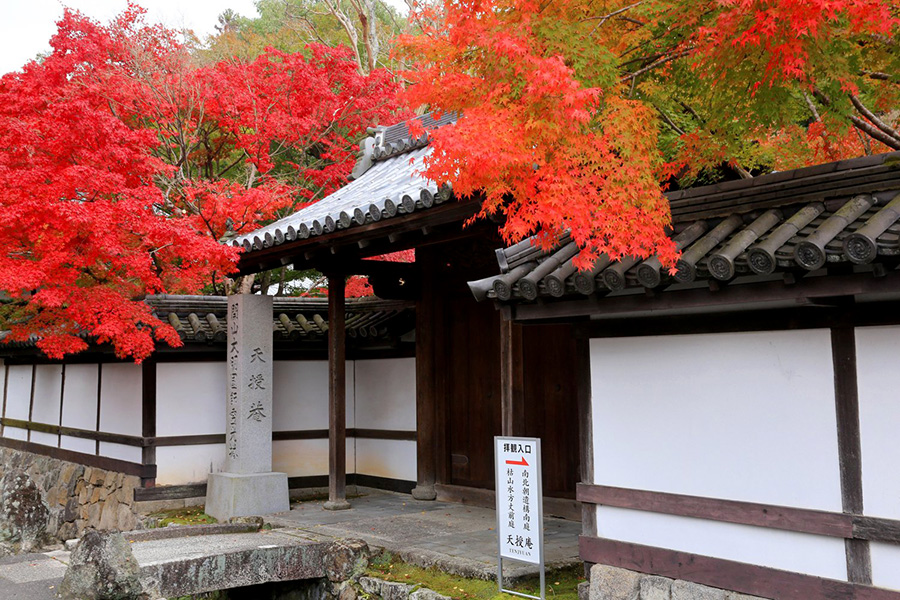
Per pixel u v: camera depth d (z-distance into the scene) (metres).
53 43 12.91
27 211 8.62
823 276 4.44
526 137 4.83
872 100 7.73
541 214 4.76
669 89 6.83
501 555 6.36
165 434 11.38
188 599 7.52
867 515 4.63
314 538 8.18
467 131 4.65
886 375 4.60
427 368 10.97
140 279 10.55
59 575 8.25
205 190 12.16
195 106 14.22
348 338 12.09
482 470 10.29
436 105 5.44
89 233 9.00
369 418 12.29
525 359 9.57
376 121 16.00
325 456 12.45
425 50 5.27
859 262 4.05
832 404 4.81
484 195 6.58
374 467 12.14
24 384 16.58
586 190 4.86
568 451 9.02
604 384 6.11
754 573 5.11
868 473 4.65
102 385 12.86
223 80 14.05
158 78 13.70
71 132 9.30
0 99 10.42
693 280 4.81
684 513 5.49
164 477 11.30
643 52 6.38
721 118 6.32
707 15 5.54
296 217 10.45
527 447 6.20
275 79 14.80
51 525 13.62
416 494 10.90
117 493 11.88
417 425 11.17
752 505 5.12
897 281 4.16
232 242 10.15
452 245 10.70
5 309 10.76
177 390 11.54
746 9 4.69
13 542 13.30
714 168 7.25
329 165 15.48
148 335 9.91
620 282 5.04
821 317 4.87
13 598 7.29
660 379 5.72
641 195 4.89
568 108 4.59
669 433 5.64
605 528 6.05
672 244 4.84
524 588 6.43
